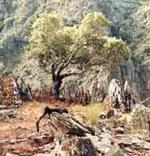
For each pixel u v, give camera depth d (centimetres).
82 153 938
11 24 17900
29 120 1584
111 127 1394
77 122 1046
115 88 1948
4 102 2014
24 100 2241
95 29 4194
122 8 19988
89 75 4003
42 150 1082
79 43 4038
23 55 13825
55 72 3916
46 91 2925
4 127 1438
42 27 4016
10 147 1124
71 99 2520
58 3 18062
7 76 2219
